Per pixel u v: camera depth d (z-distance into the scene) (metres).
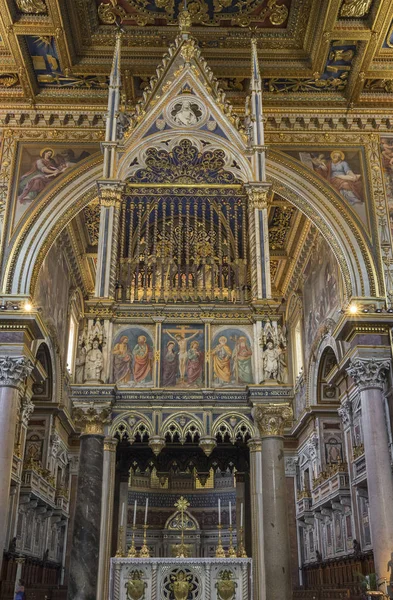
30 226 18.47
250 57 18.98
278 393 10.85
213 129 13.44
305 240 25.91
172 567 10.48
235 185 12.95
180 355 11.48
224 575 10.47
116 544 12.14
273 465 10.48
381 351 16.77
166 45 18.86
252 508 10.63
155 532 34.44
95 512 10.16
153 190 12.95
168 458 12.67
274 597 9.70
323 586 20.81
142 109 13.57
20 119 19.69
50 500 24.97
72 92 19.72
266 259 12.04
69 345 27.98
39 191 18.94
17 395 16.55
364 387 16.52
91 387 10.80
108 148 13.07
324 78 19.42
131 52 18.84
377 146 19.75
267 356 11.23
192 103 13.65
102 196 12.52
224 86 19.64
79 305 29.67
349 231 18.67
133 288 12.12
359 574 15.09
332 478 22.47
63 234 24.08
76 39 18.45
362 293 17.83
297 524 28.67
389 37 17.91
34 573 23.70
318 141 19.83
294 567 28.06
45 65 18.81
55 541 27.72
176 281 12.58
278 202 23.70
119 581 10.31
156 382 11.23
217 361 11.45
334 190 19.19
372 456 15.71
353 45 18.16
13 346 16.64
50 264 23.03
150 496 35.19
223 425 10.96
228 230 13.03
